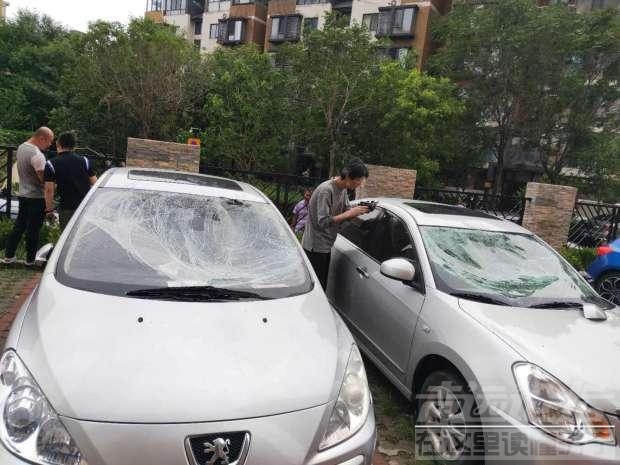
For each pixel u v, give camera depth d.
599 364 2.59
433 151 22.83
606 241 11.20
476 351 2.73
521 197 10.68
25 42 35.12
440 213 4.18
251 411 1.81
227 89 22.27
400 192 9.81
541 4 27.66
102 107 23.50
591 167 22.45
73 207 5.05
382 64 20.19
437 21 28.03
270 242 3.04
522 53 21.84
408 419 3.38
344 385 2.11
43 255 2.90
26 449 1.65
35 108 31.33
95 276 2.41
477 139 25.08
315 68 19.05
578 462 2.26
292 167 23.94
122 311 2.17
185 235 2.88
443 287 3.27
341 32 19.09
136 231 2.81
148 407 1.73
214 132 22.31
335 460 1.87
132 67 22.11
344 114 19.64
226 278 2.62
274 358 2.07
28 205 5.30
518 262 3.70
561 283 3.59
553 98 22.72
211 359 1.98
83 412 1.70
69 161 4.97
